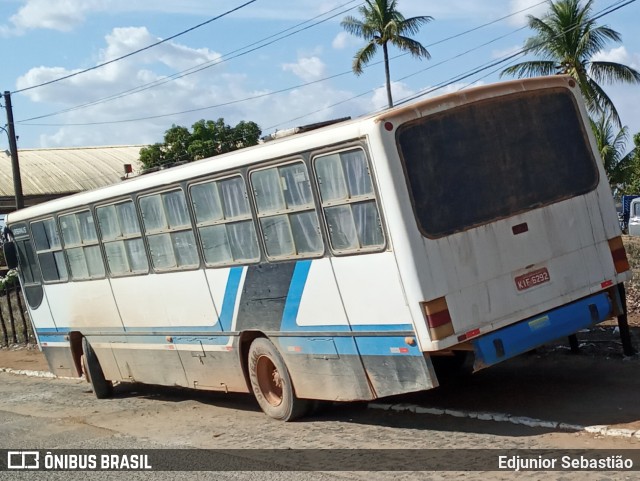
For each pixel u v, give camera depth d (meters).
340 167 8.11
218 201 9.80
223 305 10.07
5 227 14.66
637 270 13.74
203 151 35.56
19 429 11.38
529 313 7.91
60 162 49.47
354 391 8.54
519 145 8.17
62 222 13.09
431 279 7.56
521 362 10.45
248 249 9.48
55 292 13.76
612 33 31.75
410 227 7.58
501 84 8.21
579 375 9.41
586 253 8.30
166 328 11.24
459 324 7.59
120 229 11.73
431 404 9.22
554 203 8.21
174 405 12.07
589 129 8.59
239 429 9.69
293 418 9.60
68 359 14.03
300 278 8.80
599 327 11.49
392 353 7.94
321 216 8.40
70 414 12.32
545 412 8.18
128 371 12.59
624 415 7.68
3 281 23.92
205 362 10.73
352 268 8.16
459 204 7.79
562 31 31.95
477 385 9.74
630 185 44.28
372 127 7.69
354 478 7.12
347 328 8.37
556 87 8.49
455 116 7.94
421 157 7.74
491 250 7.83
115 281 12.09
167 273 10.94
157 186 10.74
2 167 47.41
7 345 22.77
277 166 8.84
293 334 9.08
